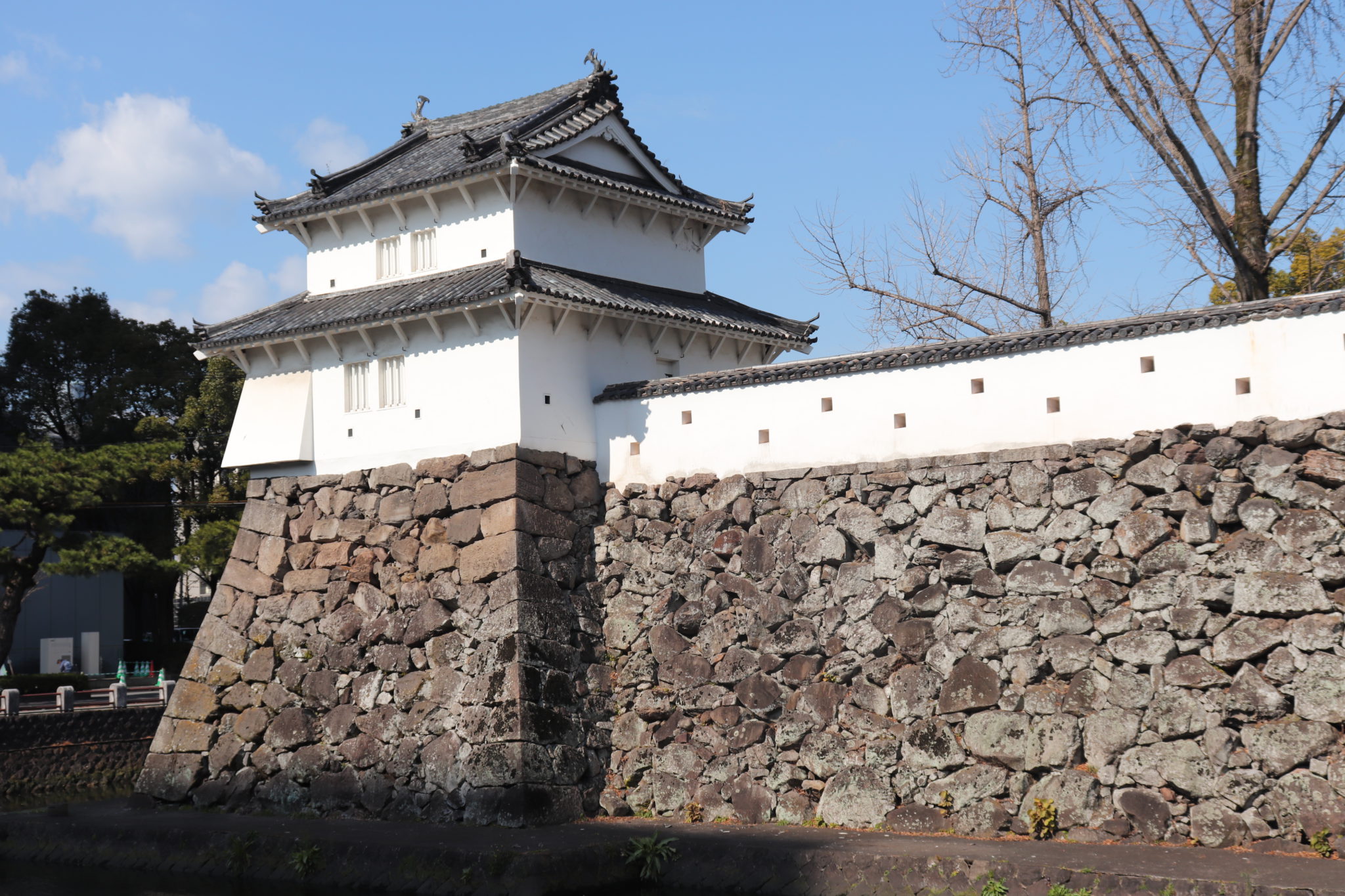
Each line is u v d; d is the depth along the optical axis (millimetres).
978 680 22672
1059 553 22266
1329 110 27828
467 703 26219
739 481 26406
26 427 66125
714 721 25844
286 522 30406
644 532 27672
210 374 60406
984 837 22047
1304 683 19688
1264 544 20281
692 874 22688
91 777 38656
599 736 26859
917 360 24359
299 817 27719
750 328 32312
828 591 24797
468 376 28141
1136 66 29125
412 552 28109
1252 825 19844
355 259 31734
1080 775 21453
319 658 28812
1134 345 22156
